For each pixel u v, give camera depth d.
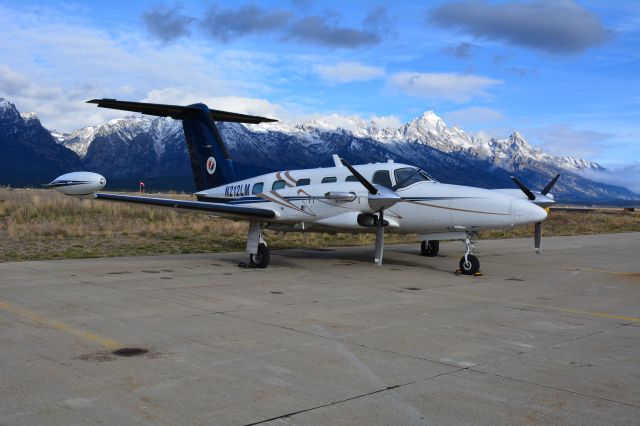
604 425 3.75
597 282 10.91
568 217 41.91
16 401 4.00
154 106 15.09
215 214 12.43
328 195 11.89
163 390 4.28
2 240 16.38
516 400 4.19
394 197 11.22
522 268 13.13
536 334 6.32
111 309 7.25
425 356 5.32
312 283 9.99
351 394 4.27
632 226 36.19
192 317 6.89
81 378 4.51
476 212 11.34
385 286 9.82
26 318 6.62
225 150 15.66
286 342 5.76
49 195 33.25
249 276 10.77
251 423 3.70
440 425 3.72
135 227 21.44
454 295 9.01
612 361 5.26
